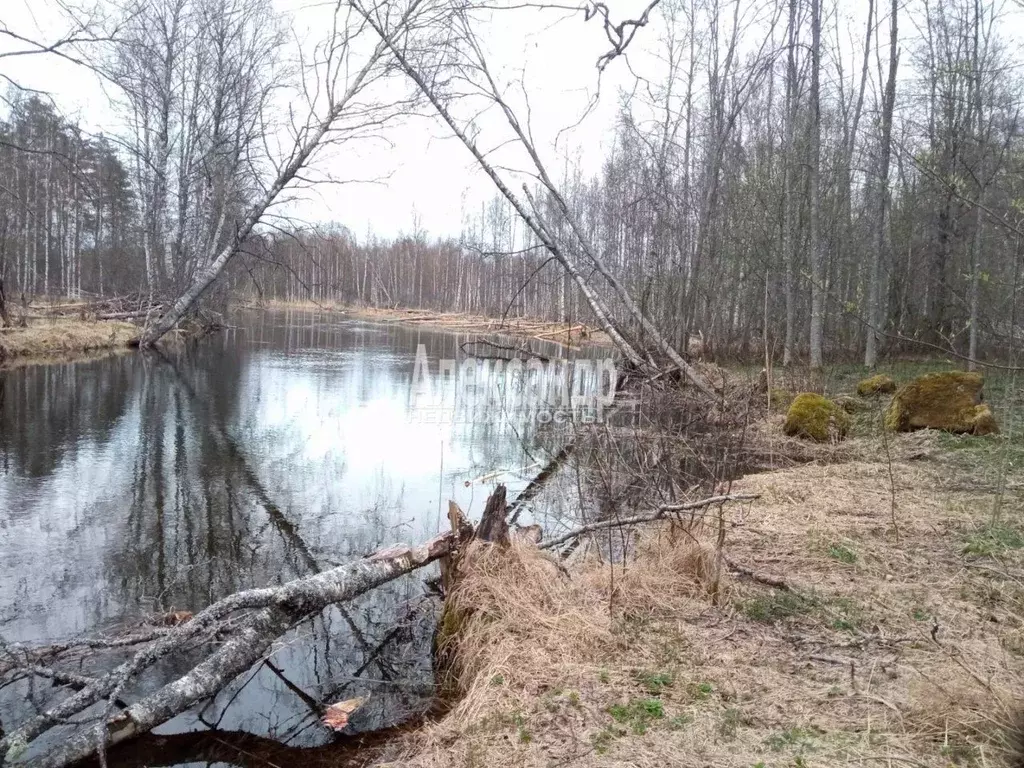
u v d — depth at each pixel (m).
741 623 3.77
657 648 3.49
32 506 6.76
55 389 13.16
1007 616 3.69
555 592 4.03
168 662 3.95
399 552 4.29
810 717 2.79
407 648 4.21
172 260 20.97
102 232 25.83
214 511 6.84
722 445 6.58
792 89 15.70
